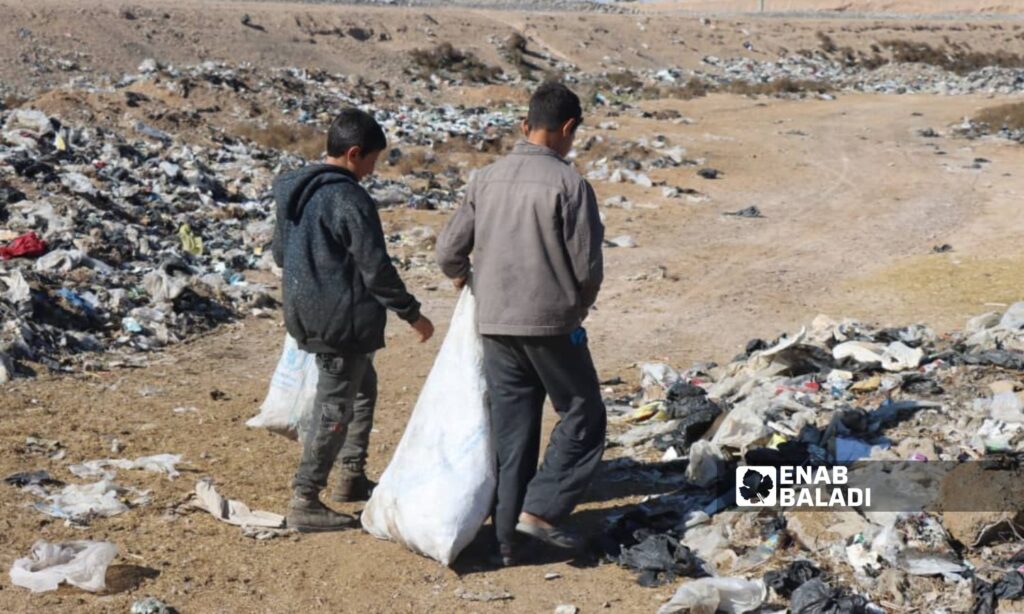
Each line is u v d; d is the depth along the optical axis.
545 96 6.28
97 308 13.30
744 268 19.47
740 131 41.88
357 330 6.61
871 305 16.22
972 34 89.31
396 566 6.55
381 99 44.00
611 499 7.80
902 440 8.25
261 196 23.89
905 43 82.44
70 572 6.13
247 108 35.25
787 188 30.25
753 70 70.88
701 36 76.50
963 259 20.06
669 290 17.42
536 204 6.14
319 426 6.89
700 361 12.86
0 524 6.95
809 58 78.00
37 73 43.69
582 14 77.25
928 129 43.50
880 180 31.89
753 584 6.00
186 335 13.32
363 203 6.54
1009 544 6.57
